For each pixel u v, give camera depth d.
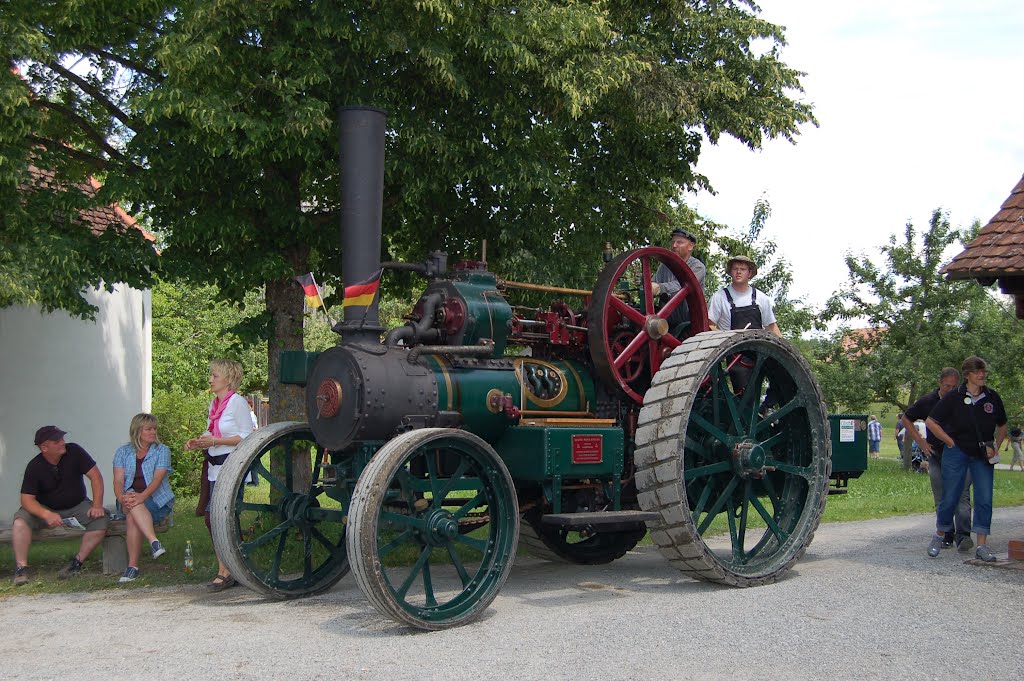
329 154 8.96
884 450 38.00
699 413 7.41
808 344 27.06
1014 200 8.47
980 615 5.85
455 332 6.49
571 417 7.04
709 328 7.69
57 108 9.02
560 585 7.11
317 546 8.62
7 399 11.70
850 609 6.02
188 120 7.89
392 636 5.44
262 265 8.55
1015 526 10.40
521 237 9.93
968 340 21.45
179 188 8.62
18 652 5.23
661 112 9.50
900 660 4.87
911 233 22.25
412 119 8.55
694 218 14.02
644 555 8.83
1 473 11.56
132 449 7.79
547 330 7.22
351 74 8.52
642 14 10.53
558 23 8.46
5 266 7.25
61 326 12.66
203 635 5.53
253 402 28.42
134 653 5.14
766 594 6.52
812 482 7.46
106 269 8.23
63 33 8.02
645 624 5.66
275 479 6.82
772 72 10.75
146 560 8.30
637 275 7.60
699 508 6.95
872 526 10.51
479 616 5.88
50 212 7.96
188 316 26.55
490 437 6.54
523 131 9.62
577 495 7.20
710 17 10.46
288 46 7.96
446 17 7.96
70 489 7.70
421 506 6.00
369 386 5.94
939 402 8.09
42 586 7.22
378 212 6.50
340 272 10.16
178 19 8.16
